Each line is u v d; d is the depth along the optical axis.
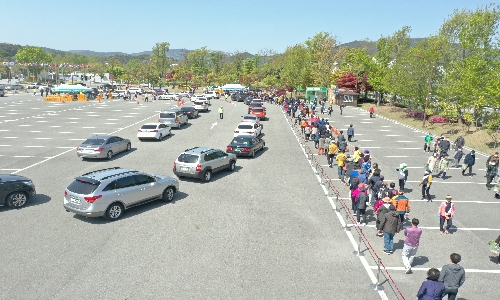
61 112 46.16
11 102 58.03
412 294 8.88
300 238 11.84
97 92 70.50
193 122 39.97
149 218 13.28
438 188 18.09
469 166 20.36
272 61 140.00
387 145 28.81
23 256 10.22
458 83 33.28
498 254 10.56
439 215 12.68
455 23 43.66
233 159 20.34
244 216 13.62
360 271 9.91
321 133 25.28
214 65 142.12
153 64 131.50
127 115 44.19
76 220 12.92
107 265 9.84
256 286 9.02
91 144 21.97
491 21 33.25
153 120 40.09
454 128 35.16
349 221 13.44
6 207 14.07
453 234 12.61
